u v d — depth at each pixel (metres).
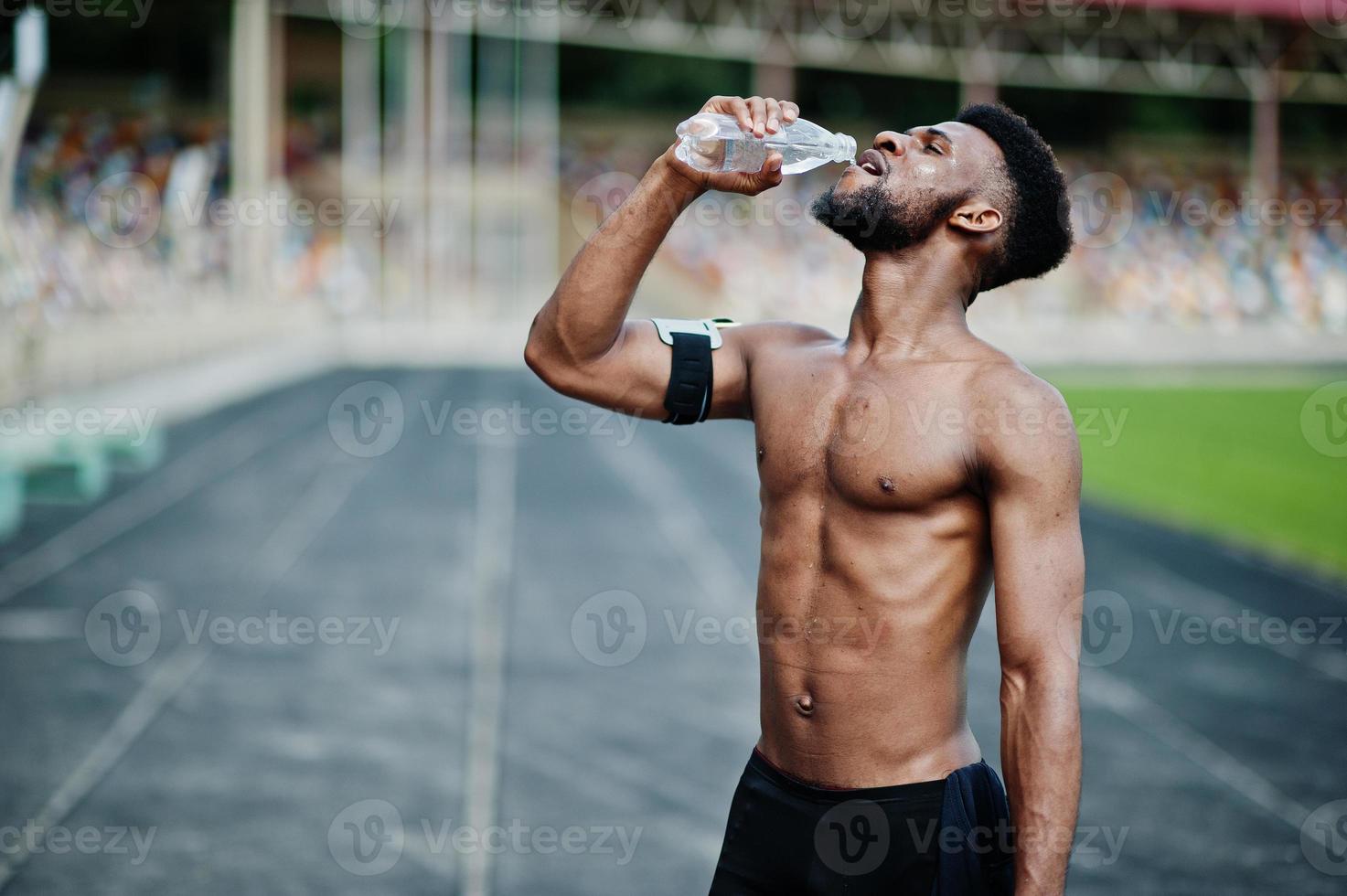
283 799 4.46
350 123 32.06
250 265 24.55
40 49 10.88
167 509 10.36
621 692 5.79
